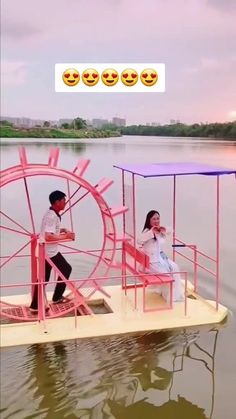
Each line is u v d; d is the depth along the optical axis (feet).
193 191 42.63
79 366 19.90
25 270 31.81
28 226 37.55
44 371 19.40
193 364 20.34
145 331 22.34
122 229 29.50
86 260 32.55
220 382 19.12
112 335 21.97
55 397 17.99
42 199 42.22
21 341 21.18
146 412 17.38
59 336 21.52
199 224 37.22
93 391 18.45
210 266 31.24
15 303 24.90
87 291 26.20
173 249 28.96
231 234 35.76
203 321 23.16
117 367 19.94
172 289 24.12
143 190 43.16
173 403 17.80
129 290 26.14
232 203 39.78
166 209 39.24
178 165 26.37
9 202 41.24
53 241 22.27
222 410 17.46
